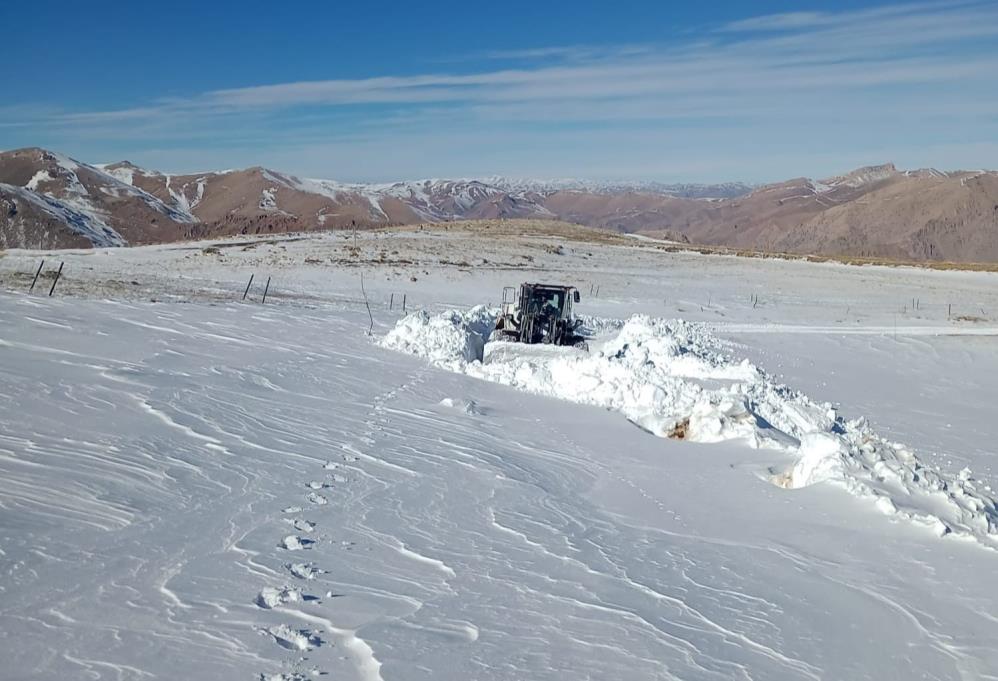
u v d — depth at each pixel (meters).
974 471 15.87
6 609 5.34
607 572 7.69
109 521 7.17
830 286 57.72
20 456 8.46
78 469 8.35
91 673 4.70
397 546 7.66
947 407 23.94
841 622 7.05
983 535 9.63
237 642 5.29
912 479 11.02
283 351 19.06
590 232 95.81
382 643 5.53
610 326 33.47
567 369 19.28
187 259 47.66
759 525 9.79
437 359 20.36
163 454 9.40
